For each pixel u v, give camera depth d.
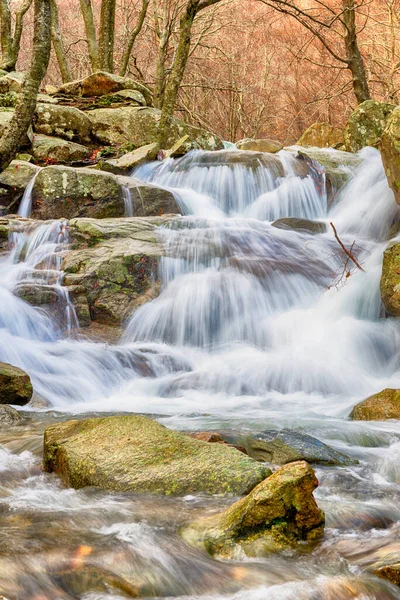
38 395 7.32
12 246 10.86
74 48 33.19
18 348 8.10
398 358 8.81
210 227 11.79
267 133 37.16
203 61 31.55
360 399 7.64
